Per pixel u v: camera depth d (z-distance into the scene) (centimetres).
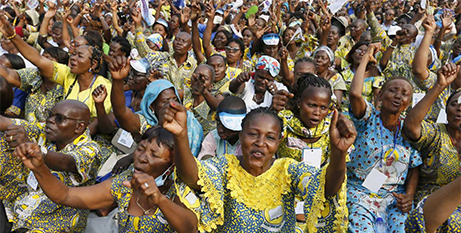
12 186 371
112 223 445
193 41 700
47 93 516
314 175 254
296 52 854
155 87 370
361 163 388
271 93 508
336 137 230
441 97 533
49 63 488
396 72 669
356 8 1235
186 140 230
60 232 346
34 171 250
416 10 1307
